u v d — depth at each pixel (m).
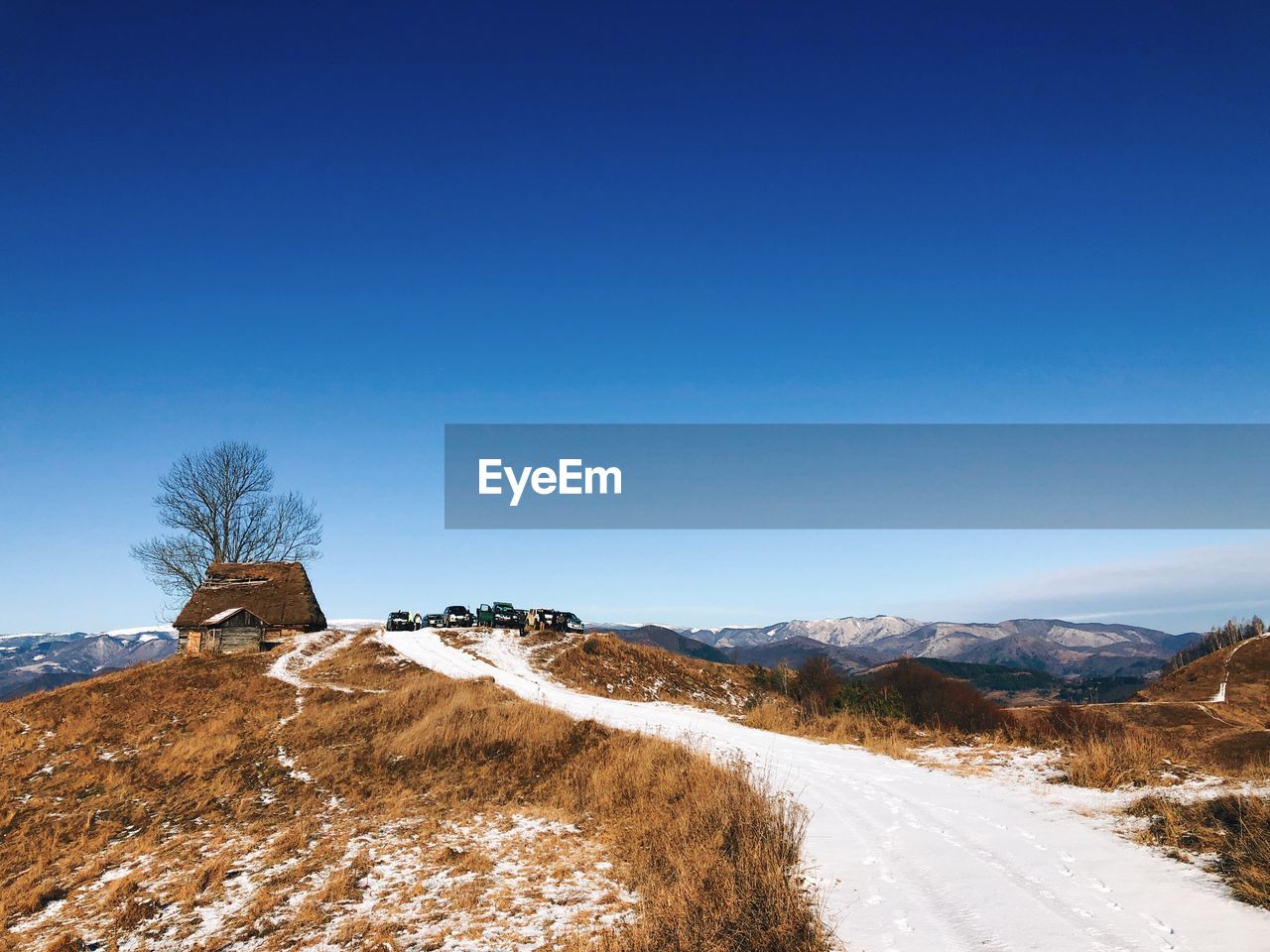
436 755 25.86
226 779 25.97
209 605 64.31
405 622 67.25
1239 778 14.27
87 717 38.12
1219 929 8.08
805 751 22.08
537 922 11.95
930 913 9.17
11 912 16.31
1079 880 9.98
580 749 24.12
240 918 13.78
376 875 15.51
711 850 11.82
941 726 28.34
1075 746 18.67
